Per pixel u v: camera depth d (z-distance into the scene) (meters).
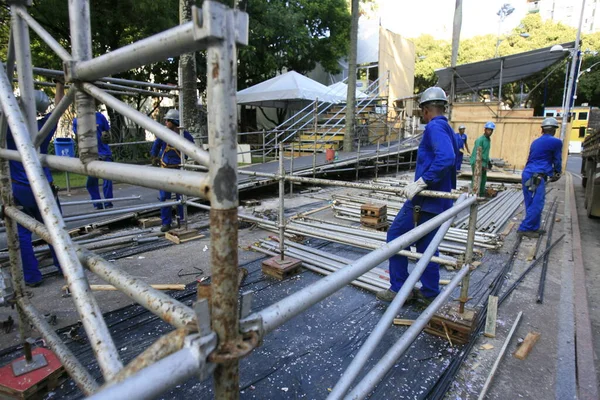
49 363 2.43
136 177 1.23
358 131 15.73
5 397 2.24
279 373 2.60
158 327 3.11
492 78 17.38
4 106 1.81
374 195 8.66
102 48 12.27
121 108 1.32
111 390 0.76
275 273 4.21
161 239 5.52
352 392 1.61
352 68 14.12
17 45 2.10
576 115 29.75
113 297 3.62
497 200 8.61
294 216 6.70
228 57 0.90
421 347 2.94
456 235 5.69
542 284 4.20
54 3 9.62
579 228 6.91
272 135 18.83
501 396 2.47
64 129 12.82
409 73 23.84
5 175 2.19
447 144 3.10
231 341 1.00
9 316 3.04
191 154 1.03
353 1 13.63
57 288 3.82
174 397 2.34
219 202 0.95
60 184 9.56
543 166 5.80
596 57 30.72
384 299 3.65
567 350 2.99
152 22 11.29
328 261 4.55
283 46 16.59
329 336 3.05
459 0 15.82
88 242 4.89
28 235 3.76
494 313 3.28
